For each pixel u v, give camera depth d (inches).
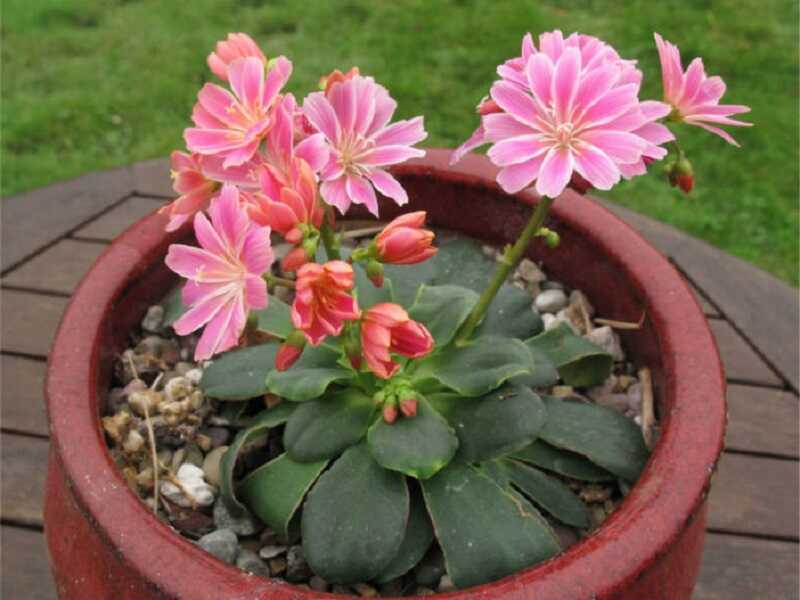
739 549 15.0
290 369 12.3
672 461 10.3
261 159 9.7
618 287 14.0
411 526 11.8
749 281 19.7
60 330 11.9
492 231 15.5
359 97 10.0
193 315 9.4
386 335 9.5
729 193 29.2
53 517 11.1
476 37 34.8
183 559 9.2
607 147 9.5
